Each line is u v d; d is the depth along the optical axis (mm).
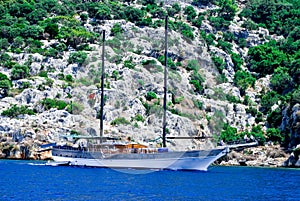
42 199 132875
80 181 174250
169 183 172750
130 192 147875
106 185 164000
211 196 144250
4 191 146750
